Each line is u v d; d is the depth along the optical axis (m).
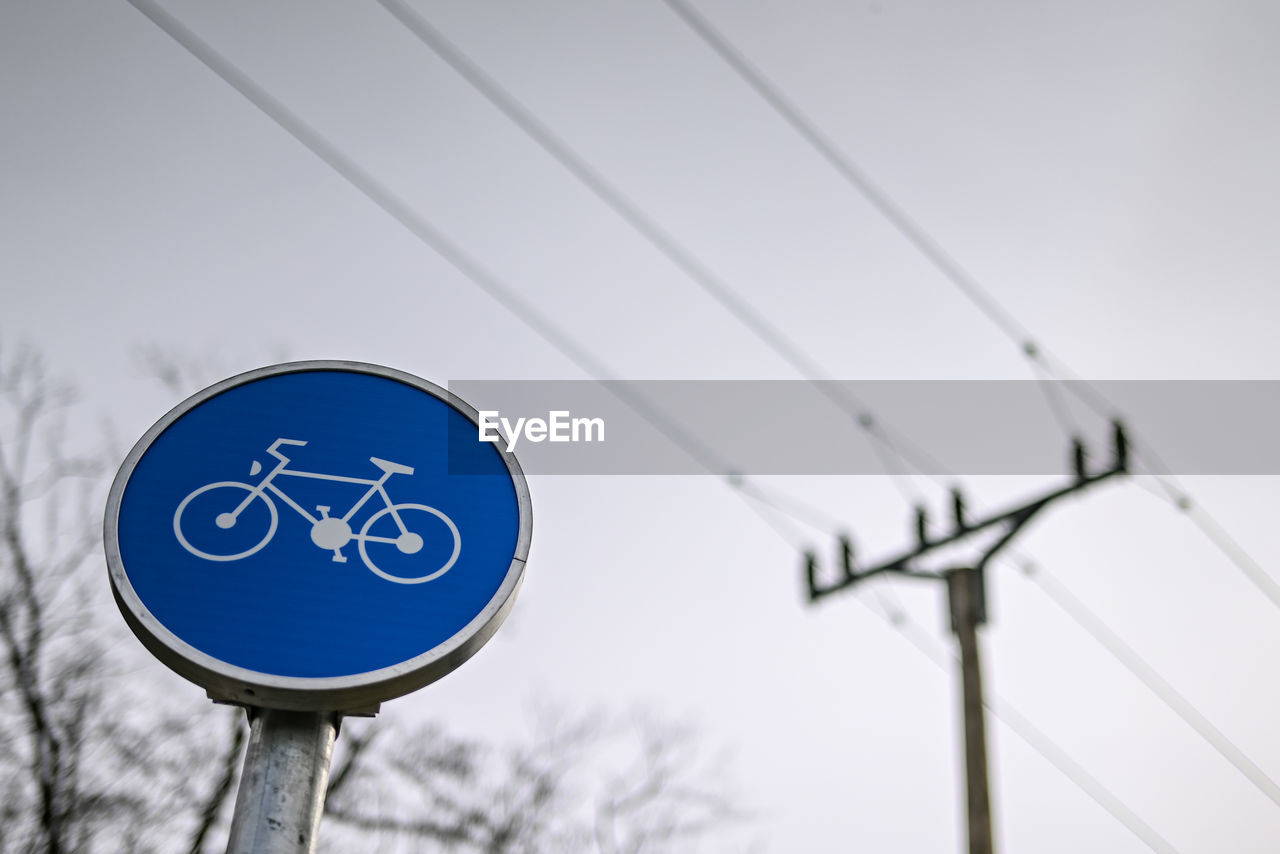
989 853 10.16
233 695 4.30
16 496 11.88
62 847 10.74
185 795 11.51
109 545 4.40
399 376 5.03
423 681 4.43
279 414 4.81
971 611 11.39
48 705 11.23
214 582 4.41
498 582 4.64
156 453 4.64
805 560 12.69
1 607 11.38
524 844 13.64
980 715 10.84
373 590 4.51
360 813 13.10
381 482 4.75
